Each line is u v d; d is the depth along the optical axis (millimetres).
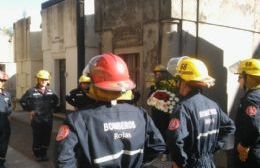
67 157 2000
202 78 3074
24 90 16562
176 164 2957
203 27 8219
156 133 2328
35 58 15711
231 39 8914
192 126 2963
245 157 3703
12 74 20953
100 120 2113
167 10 7680
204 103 3107
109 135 2111
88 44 11281
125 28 9031
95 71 2197
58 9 12617
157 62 7980
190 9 7934
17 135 10086
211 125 3107
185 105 3004
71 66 11859
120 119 2172
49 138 7230
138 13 8547
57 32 12750
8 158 7402
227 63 8828
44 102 7148
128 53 8992
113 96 2150
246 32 9312
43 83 7223
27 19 15875
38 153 7125
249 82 3863
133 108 2283
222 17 8633
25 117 13250
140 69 8547
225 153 5832
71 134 2049
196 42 8086
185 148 3006
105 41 9875
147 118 2328
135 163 2230
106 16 9766
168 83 5719
